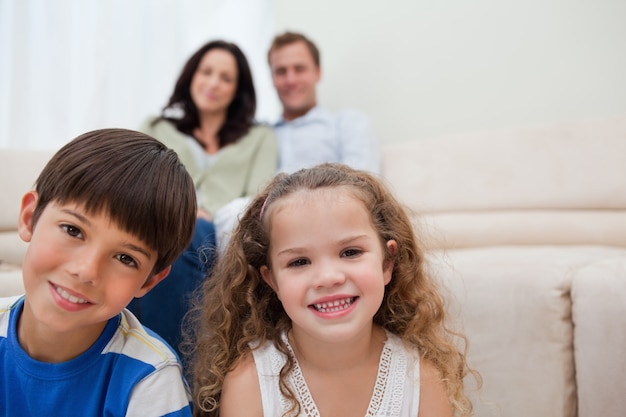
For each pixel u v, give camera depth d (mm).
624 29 1361
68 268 618
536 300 859
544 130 1363
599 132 1275
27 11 1761
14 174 1319
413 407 795
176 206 698
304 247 762
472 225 1402
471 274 949
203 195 1443
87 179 634
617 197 1227
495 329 904
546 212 1340
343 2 1947
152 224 665
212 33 2107
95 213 629
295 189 824
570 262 880
